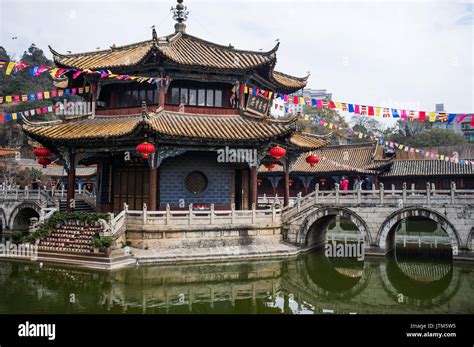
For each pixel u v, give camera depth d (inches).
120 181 1330.0
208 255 1081.4
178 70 1229.7
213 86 1314.0
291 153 1454.2
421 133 3956.7
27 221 1785.2
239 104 1296.8
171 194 1253.1
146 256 1022.4
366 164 2250.2
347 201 1236.5
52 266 974.4
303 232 1267.2
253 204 1216.8
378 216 1202.6
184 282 901.8
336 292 913.5
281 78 1525.6
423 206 1155.9
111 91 1348.4
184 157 1275.8
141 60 1160.8
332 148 2502.5
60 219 1130.7
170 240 1083.3
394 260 1254.3
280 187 2471.7
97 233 1031.0
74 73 1334.9
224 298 804.6
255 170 1224.8
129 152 1191.6
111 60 1306.6
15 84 4168.3
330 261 1229.7
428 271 1128.2
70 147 1246.9
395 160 2337.6
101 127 1205.1
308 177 2356.1
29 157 3646.7
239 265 1072.8
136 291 819.4
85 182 2827.3
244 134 1172.5
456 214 1120.2
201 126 1192.2
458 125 4261.8
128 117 1253.1
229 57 1326.3
